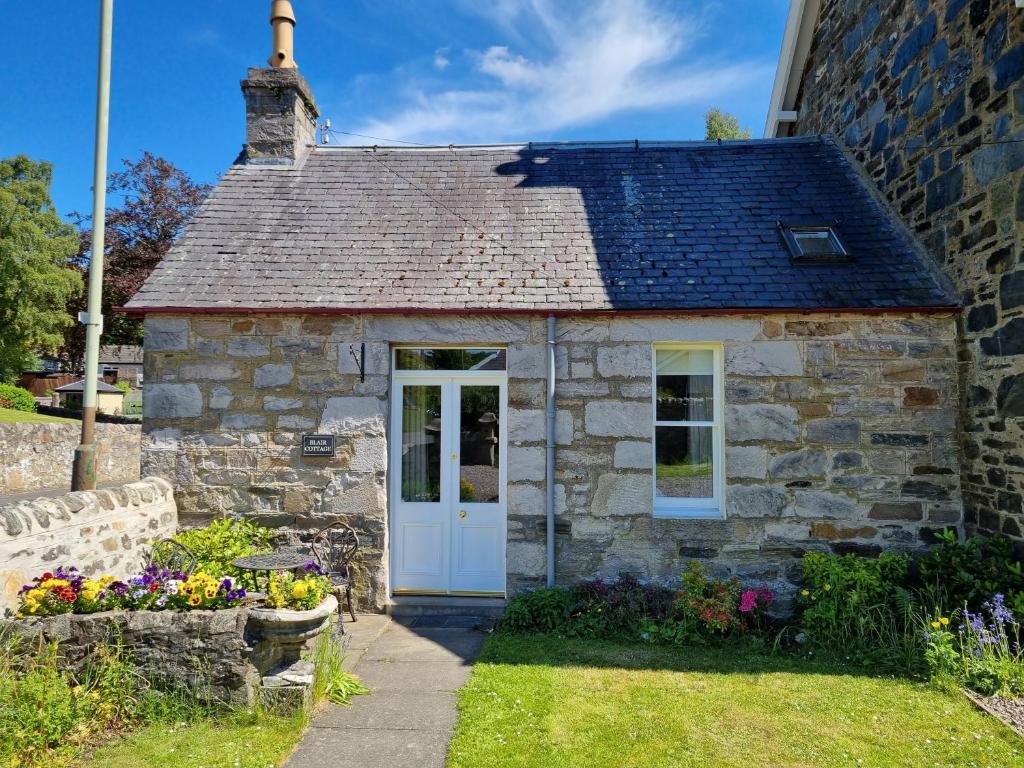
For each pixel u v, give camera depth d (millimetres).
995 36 5457
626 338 6125
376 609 6148
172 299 6176
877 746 3701
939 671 4520
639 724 3947
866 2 7770
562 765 3490
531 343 6172
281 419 6227
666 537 6016
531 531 6102
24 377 30562
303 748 3666
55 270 23875
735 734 3836
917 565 5762
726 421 6027
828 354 5996
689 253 6605
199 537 5812
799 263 6398
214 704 3924
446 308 6043
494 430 6453
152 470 6227
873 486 5930
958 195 5934
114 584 4172
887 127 7234
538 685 4473
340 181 7852
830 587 5336
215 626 3941
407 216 7293
